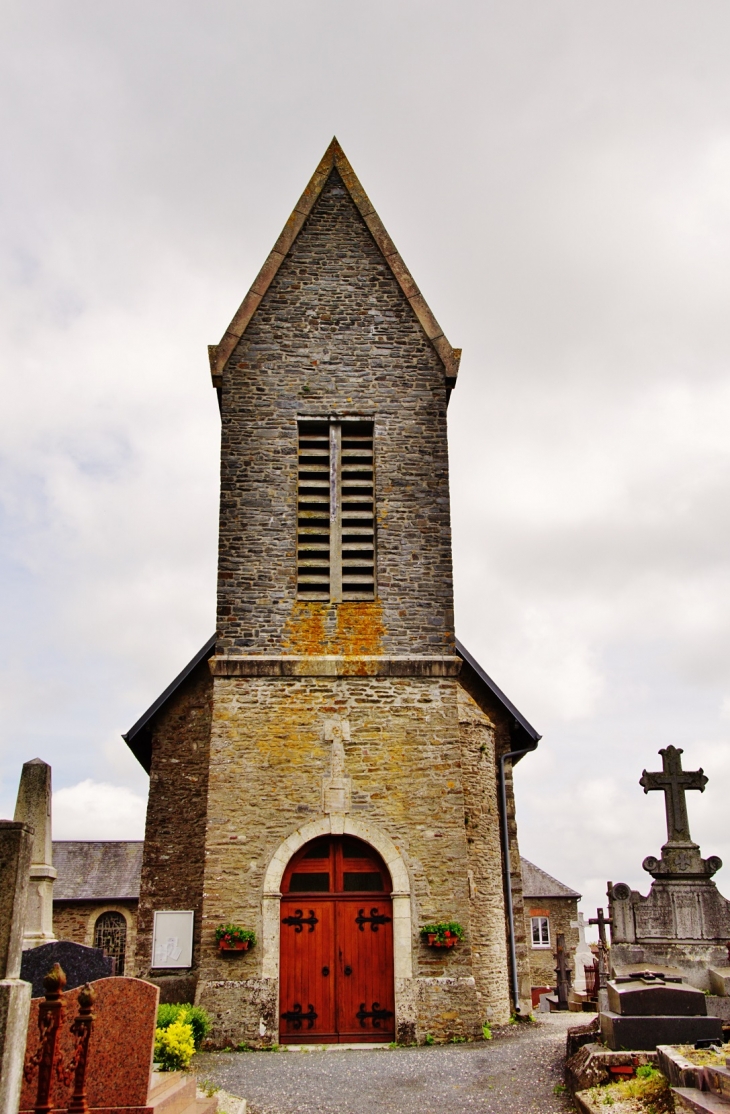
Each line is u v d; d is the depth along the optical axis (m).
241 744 14.88
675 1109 8.38
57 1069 6.95
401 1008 13.71
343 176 18.42
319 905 14.37
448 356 17.31
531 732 18.84
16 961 5.97
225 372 16.97
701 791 13.18
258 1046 13.36
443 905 14.22
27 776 11.97
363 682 15.31
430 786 14.80
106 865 33.94
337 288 17.64
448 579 16.06
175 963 15.58
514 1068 11.53
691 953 12.35
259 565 15.93
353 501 16.48
